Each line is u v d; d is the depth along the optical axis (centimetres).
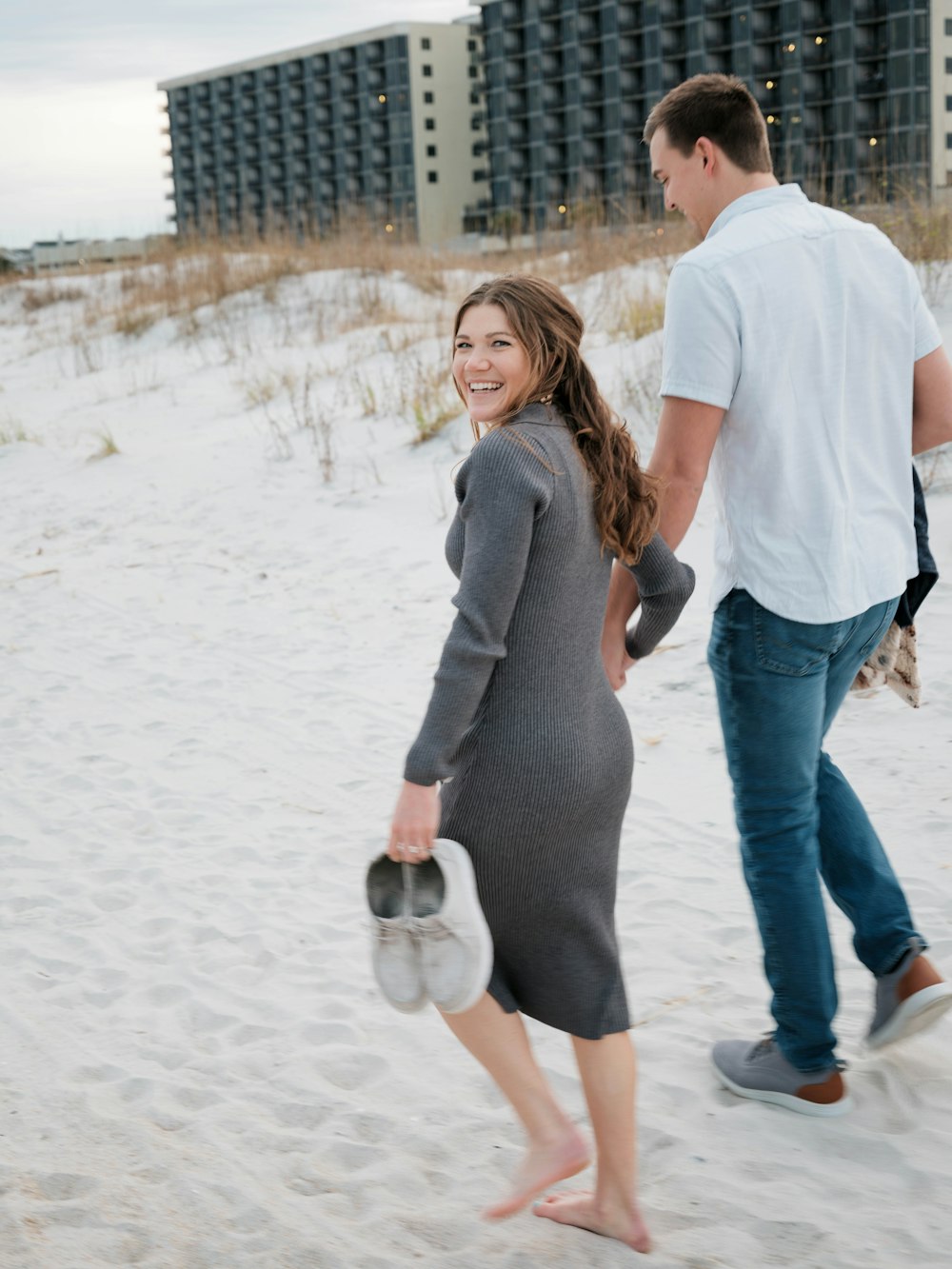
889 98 7125
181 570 792
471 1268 216
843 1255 212
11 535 936
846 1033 280
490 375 207
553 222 1833
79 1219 234
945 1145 239
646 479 215
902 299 243
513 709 199
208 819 443
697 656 553
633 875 374
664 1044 283
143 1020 314
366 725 522
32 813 458
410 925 196
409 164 9856
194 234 2419
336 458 996
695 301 229
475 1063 285
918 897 336
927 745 436
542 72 8606
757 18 7588
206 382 1462
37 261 3822
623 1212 218
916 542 257
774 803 247
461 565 208
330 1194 240
